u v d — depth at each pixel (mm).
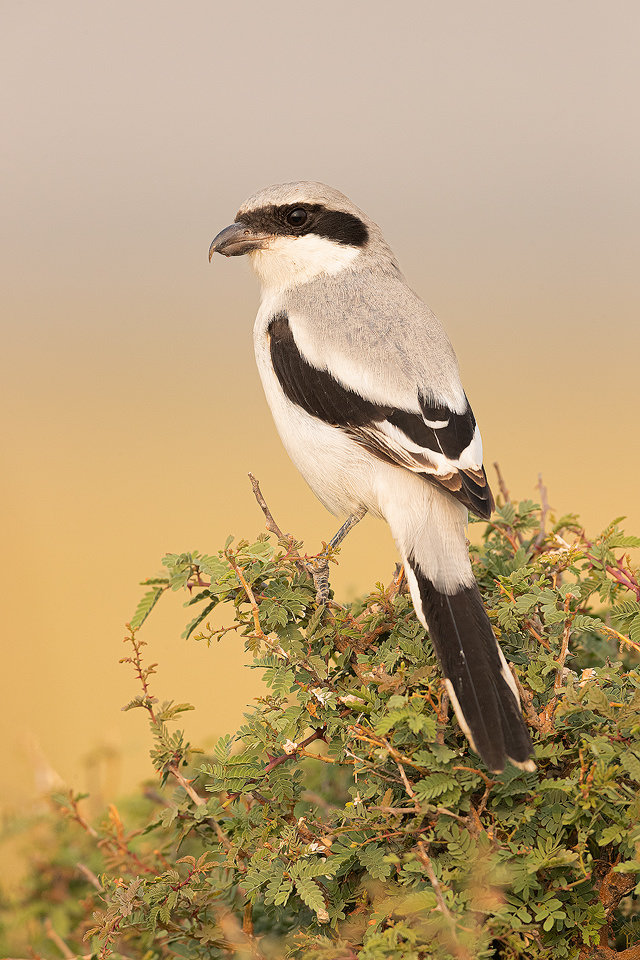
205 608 5621
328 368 7172
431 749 4727
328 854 4879
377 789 4906
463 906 4340
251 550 5562
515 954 4523
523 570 5547
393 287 7820
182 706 5355
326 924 4934
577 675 5430
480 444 6852
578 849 4512
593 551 5668
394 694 4977
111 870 5812
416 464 6648
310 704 5238
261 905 5457
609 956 4754
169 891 4996
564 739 5016
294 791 5230
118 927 5129
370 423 6926
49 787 6547
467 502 6336
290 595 5520
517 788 4625
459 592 5934
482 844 4504
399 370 6969
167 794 6438
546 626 5711
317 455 7203
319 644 5648
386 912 4426
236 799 5309
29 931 6039
